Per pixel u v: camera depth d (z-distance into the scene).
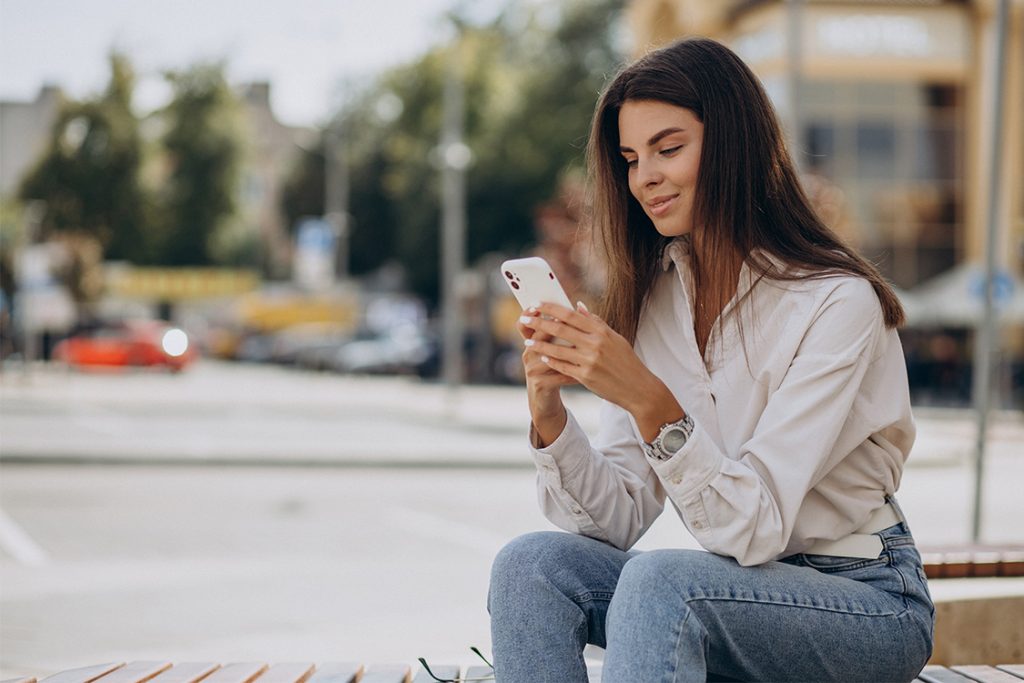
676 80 2.18
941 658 3.43
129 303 55.69
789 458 1.98
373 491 12.59
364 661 4.94
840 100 31.89
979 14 31.97
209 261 55.25
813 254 2.13
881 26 31.91
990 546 4.16
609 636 1.94
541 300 2.02
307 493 12.33
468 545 9.10
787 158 2.21
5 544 8.91
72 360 39.00
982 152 31.98
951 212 32.16
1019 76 31.92
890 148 32.09
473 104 45.44
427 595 6.86
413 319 48.81
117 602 6.57
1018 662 3.46
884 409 2.10
